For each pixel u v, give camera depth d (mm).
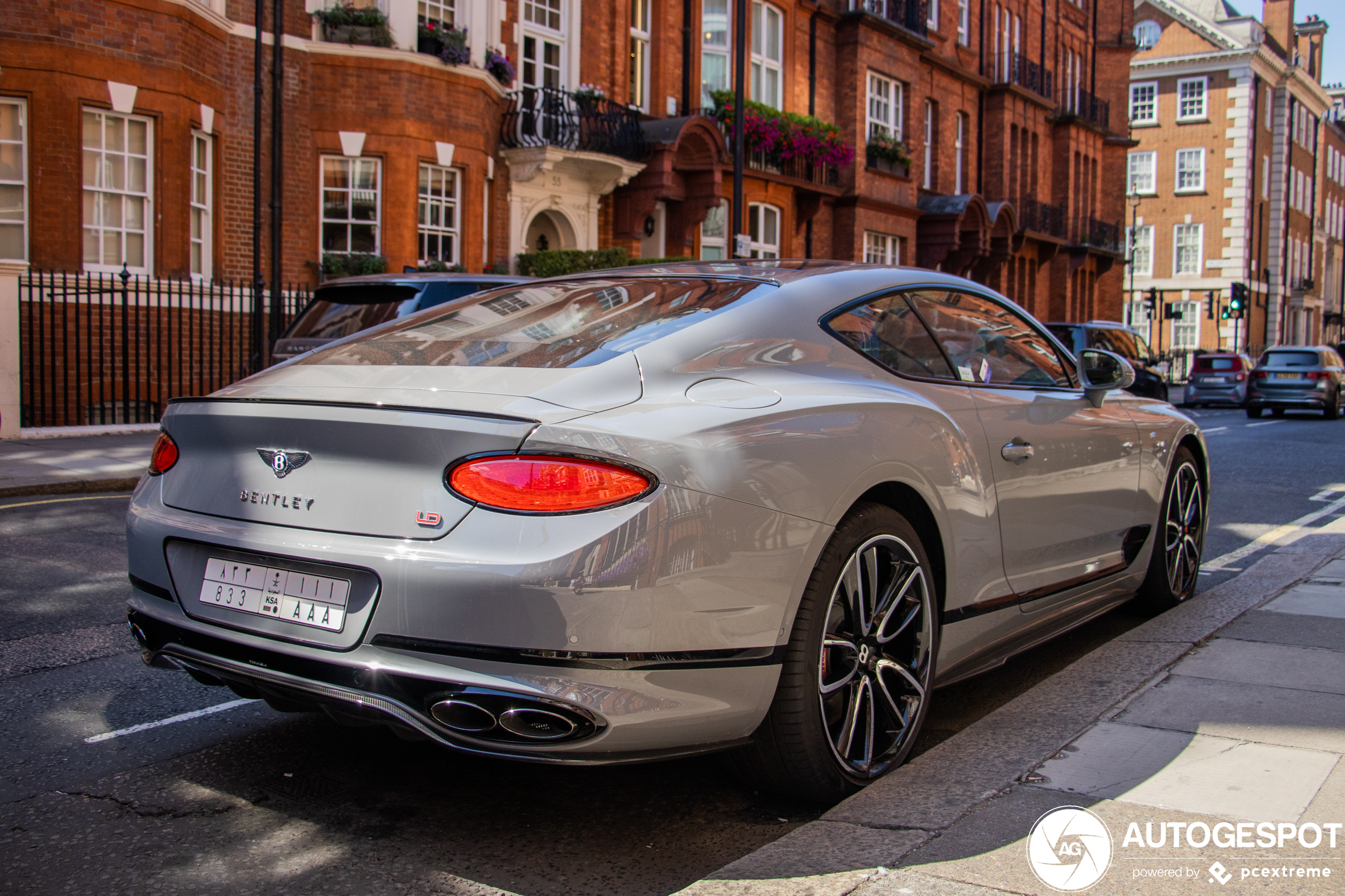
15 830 2867
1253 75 54781
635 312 3250
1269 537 7434
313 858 2707
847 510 2891
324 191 15750
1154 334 57188
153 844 2787
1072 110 38344
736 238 16250
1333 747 3191
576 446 2439
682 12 21156
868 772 3012
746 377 2936
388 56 15547
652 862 2693
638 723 2465
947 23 29922
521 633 2371
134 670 4320
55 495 8836
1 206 12805
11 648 4582
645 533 2428
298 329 8758
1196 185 56031
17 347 11609
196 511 2891
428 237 16250
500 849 2760
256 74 14633
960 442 3381
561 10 18547
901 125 27953
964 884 2434
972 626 3488
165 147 13703
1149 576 4934
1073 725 3500
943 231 28266
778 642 2691
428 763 3357
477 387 2721
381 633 2486
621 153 18453
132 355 13797
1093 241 38875
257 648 2680
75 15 12891
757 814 2977
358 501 2588
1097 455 4238
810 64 24641
